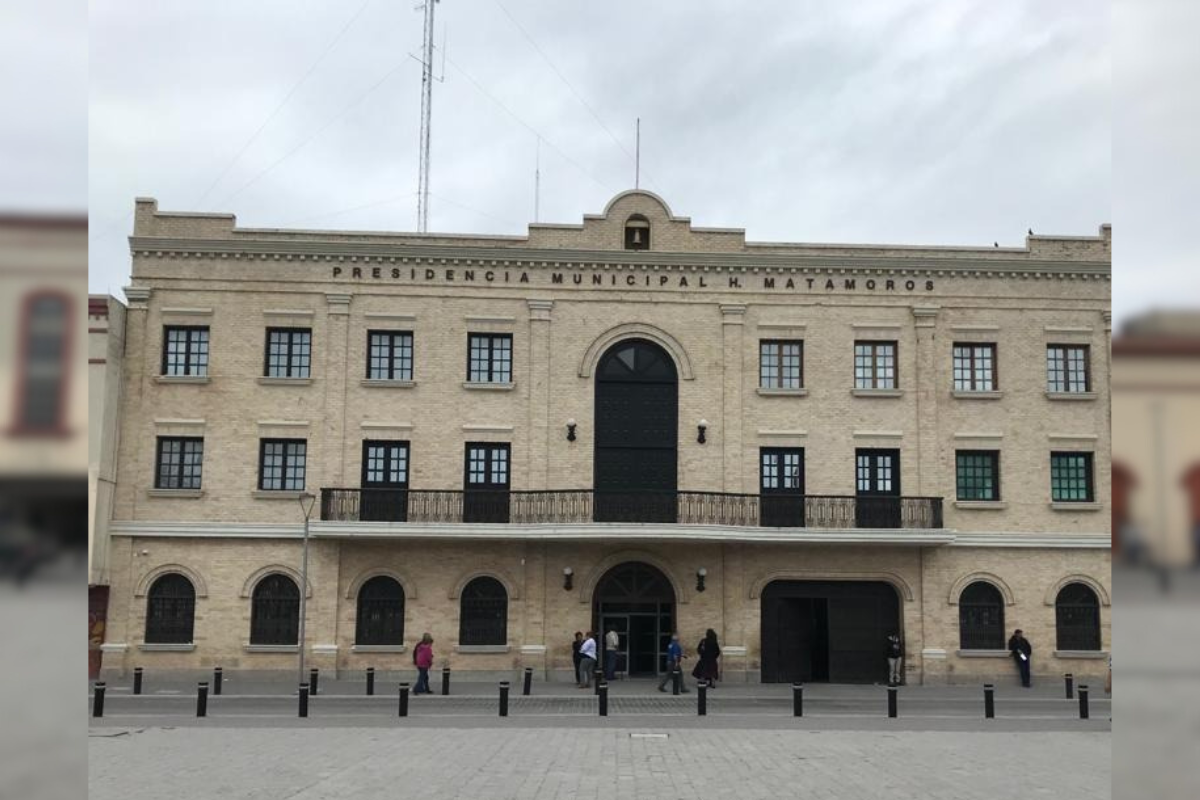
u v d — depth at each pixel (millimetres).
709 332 33156
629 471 32531
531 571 31797
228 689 28750
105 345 12641
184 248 32594
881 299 33344
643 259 33125
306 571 28047
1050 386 33375
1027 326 33375
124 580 31328
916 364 33125
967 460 33125
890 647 31312
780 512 32094
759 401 32938
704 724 21094
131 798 12922
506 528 30828
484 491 31891
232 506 31812
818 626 32344
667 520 31625
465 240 33031
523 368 32844
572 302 33125
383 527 30781
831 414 32906
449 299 33000
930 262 33344
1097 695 29484
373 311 32875
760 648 31828
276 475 32250
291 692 28109
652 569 32312
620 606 32188
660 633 32094
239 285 32656
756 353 33125
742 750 17406
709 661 29703
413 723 20953
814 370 33062
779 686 31062
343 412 32281
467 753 16859
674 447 32719
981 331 33344
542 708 24578
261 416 32219
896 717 22234
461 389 32625
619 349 33188
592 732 19703
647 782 14289
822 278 33375
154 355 32281
